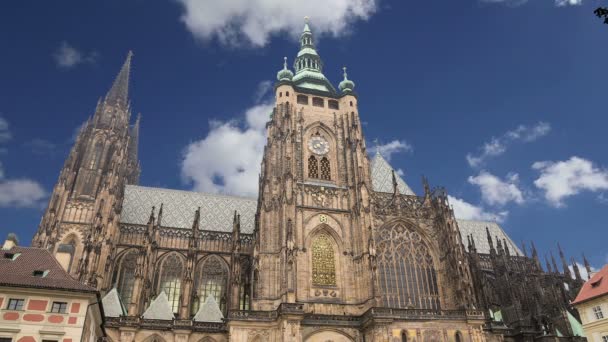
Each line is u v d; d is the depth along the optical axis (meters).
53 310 75.81
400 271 126.50
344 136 143.38
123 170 168.38
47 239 138.00
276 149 132.12
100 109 173.00
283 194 122.12
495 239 194.88
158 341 116.69
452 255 125.81
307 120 143.25
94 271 129.75
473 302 118.12
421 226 134.25
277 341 103.88
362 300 117.38
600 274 120.25
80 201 150.50
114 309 121.00
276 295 112.69
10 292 74.56
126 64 191.62
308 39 175.25
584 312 118.19
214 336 119.44
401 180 148.00
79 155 160.00
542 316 136.50
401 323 107.50
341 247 125.25
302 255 119.75
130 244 149.25
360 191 128.75
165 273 147.88
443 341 108.19
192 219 170.25
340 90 154.25
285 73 148.75
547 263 166.25
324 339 107.50
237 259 142.38
